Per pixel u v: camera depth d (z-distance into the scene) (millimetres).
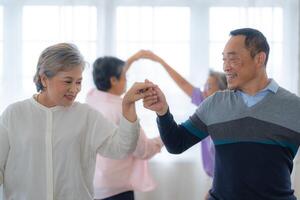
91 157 1579
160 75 2842
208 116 1563
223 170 1494
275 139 1443
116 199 2209
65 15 2811
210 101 1583
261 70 1520
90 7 2816
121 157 1555
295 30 2812
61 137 1488
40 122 1499
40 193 1465
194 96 2537
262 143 1445
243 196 1445
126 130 1492
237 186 1452
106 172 2162
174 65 2869
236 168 1459
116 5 2842
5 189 1519
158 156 2859
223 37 2861
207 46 2881
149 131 2822
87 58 2812
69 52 1434
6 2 2855
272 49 2807
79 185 1504
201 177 2859
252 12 2797
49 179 1464
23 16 2859
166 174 2871
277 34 2832
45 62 1433
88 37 2818
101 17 2834
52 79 1442
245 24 2807
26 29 2861
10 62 2867
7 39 2865
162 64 2619
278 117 1462
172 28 2865
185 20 2869
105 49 2832
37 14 2850
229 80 1518
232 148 1478
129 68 2650
